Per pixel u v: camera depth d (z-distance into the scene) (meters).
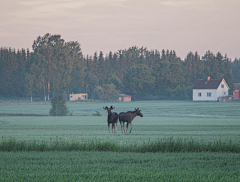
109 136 76.56
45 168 37.28
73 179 31.91
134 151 51.25
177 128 105.31
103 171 35.84
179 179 32.00
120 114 87.31
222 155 46.28
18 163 40.38
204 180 31.66
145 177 32.75
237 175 33.97
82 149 51.94
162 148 51.00
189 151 50.75
